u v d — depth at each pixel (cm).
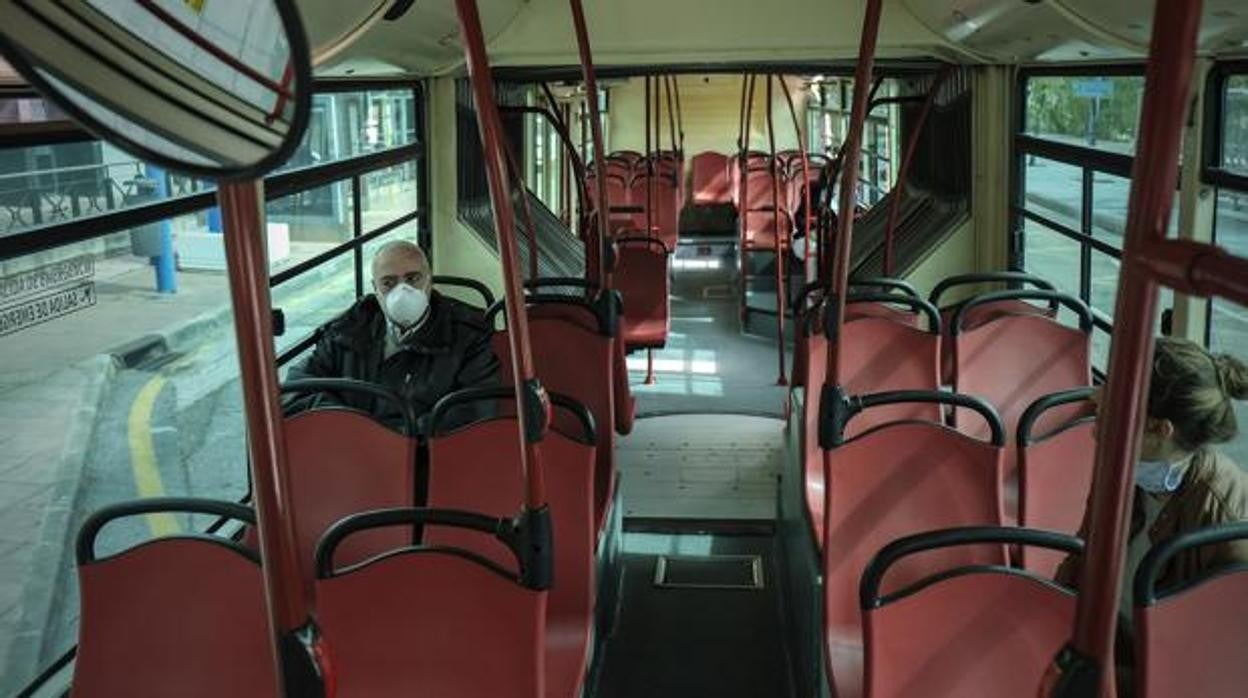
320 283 471
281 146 69
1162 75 92
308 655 127
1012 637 215
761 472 581
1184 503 228
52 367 565
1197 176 356
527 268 628
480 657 231
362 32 277
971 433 427
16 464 467
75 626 322
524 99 763
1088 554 109
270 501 124
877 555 222
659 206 1142
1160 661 203
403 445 329
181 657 233
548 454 316
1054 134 511
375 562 231
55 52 68
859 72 299
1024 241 578
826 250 735
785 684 392
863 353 414
